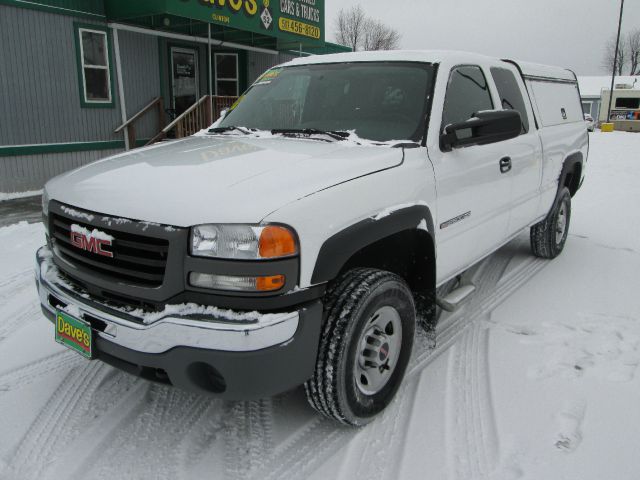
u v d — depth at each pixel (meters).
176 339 2.05
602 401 2.82
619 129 38.28
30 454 2.40
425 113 3.05
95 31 9.61
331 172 2.41
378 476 2.28
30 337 3.54
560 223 5.40
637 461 2.36
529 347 3.43
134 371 2.27
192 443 2.50
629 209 7.80
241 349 2.00
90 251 2.29
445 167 3.00
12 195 8.76
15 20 8.46
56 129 9.29
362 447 2.47
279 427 2.63
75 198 2.41
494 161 3.54
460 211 3.18
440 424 2.63
